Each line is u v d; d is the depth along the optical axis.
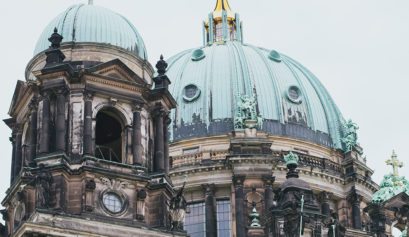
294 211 85.50
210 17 132.62
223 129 113.25
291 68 122.12
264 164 108.50
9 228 84.69
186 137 113.25
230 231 107.75
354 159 115.00
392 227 93.94
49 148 82.56
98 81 86.06
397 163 96.62
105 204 81.81
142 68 89.94
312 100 119.31
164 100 88.94
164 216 83.38
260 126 112.62
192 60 121.44
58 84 84.38
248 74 117.50
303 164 110.94
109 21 90.12
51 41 86.56
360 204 113.19
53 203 79.94
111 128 90.00
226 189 109.81
